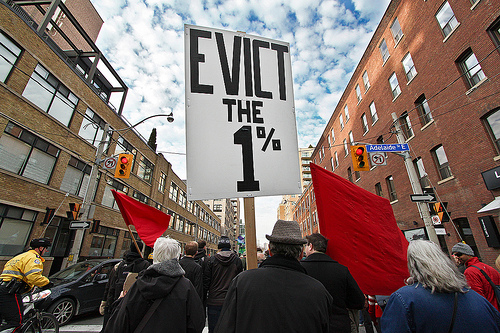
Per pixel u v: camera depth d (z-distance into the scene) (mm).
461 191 11117
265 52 3199
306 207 42156
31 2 13945
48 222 10578
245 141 2758
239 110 2857
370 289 2502
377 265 2561
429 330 1402
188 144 2617
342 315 2146
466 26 11055
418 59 14188
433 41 13062
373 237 2629
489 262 9672
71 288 6137
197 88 2820
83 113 14648
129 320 1818
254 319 1367
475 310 1405
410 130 15242
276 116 2965
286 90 3127
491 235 9539
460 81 11375
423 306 1450
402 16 15758
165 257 2082
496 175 9383
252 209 2535
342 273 2244
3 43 10336
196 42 2996
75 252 9531
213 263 3936
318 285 1527
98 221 10703
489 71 10023
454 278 1458
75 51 16641
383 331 1580
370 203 2766
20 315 3602
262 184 2646
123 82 20000
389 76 17328
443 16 12516
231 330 1415
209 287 3883
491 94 9922
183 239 30781
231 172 2613
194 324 1921
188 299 1978
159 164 24297
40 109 11750
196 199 2455
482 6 10344
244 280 1540
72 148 13688
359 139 22297
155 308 1832
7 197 10133
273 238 1688
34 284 3668
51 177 12305
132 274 2955
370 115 20375
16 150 10680
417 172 14492
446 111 12055
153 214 4070
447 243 11719
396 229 2756
